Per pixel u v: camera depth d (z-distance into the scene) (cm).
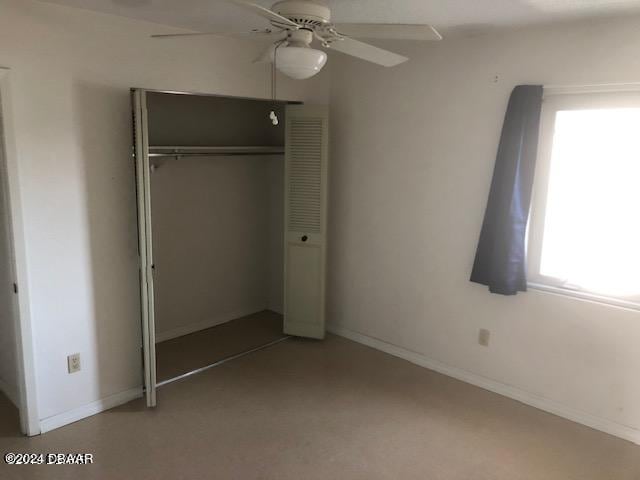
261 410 300
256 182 435
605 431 285
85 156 273
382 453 261
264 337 406
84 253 280
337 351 384
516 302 311
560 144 288
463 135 319
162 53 298
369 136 368
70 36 259
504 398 320
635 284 273
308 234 382
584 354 289
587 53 268
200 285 411
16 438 269
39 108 252
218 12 266
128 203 295
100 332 293
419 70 333
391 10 250
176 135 363
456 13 254
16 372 293
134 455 256
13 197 248
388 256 371
